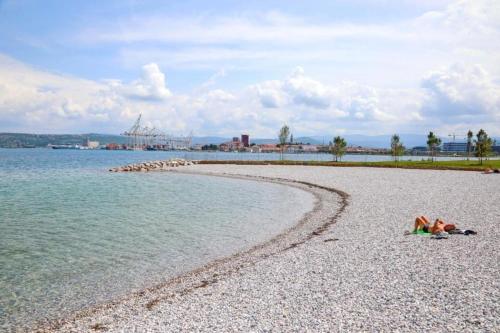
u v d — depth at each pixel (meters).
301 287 12.46
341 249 16.98
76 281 14.49
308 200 36.00
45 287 13.93
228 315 10.63
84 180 59.34
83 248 18.94
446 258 14.80
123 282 14.34
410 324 9.45
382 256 15.47
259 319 10.20
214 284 13.39
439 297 11.01
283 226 24.06
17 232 22.39
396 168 79.94
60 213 28.84
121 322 10.79
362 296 11.38
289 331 9.41
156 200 36.25
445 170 72.75
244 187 48.66
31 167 94.56
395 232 19.89
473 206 27.67
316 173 67.31
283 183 53.16
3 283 14.31
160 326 10.26
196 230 22.98
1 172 75.94
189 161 105.94
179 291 13.09
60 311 11.92
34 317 11.54
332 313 10.30
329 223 23.45
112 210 30.30
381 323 9.57
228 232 22.42
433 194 35.25
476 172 66.56
